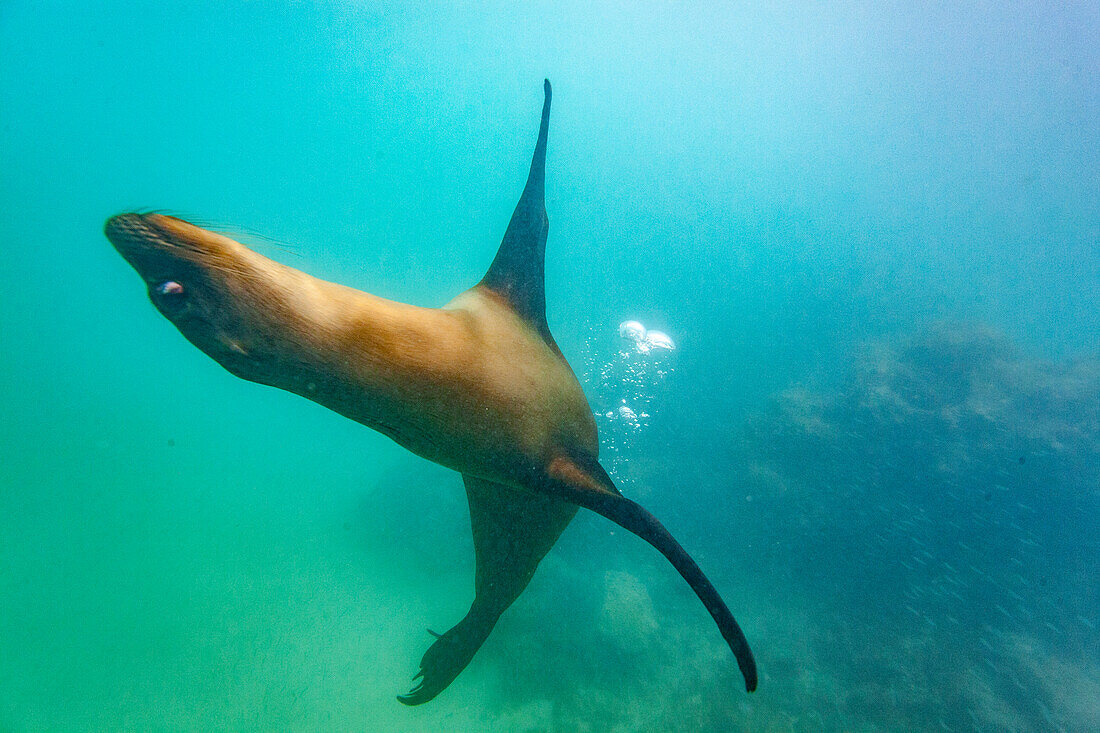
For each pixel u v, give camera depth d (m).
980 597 7.82
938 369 11.00
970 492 8.71
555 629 7.94
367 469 15.56
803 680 7.31
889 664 7.27
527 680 7.59
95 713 8.41
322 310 1.48
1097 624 7.42
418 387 1.71
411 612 9.59
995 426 9.44
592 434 2.53
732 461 10.24
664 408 11.86
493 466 2.01
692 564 1.74
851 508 8.95
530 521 2.46
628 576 8.93
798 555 8.80
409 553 10.39
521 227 2.79
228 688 8.51
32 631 10.37
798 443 10.02
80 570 12.16
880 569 8.29
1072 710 6.52
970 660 7.14
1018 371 10.48
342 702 8.09
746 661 1.66
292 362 1.46
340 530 12.20
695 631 8.20
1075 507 8.35
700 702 7.17
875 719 6.73
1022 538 8.23
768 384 12.64
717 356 14.31
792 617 8.20
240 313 1.33
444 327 1.86
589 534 9.12
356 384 1.59
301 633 9.44
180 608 10.46
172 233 1.24
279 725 7.80
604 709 7.14
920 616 7.73
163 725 8.05
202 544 12.62
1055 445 8.99
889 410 10.17
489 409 1.90
